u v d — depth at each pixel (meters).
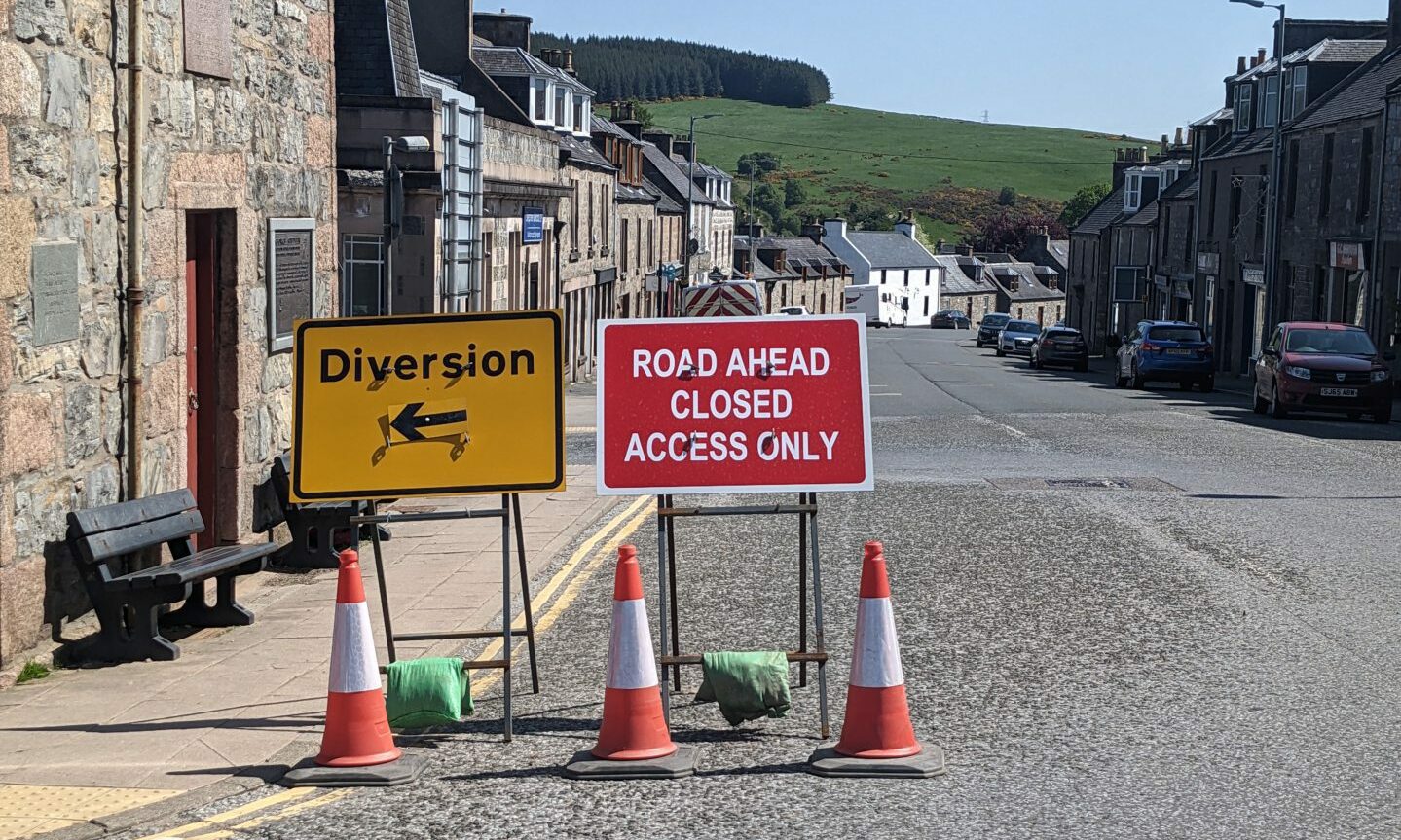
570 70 55.59
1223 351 50.09
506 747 6.70
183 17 10.12
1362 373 25.06
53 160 8.38
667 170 70.88
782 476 6.97
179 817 5.74
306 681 7.80
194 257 11.07
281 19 12.28
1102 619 9.08
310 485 7.18
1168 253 59.97
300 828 5.59
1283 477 16.17
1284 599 9.63
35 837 5.46
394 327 7.29
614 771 6.17
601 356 7.09
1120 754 6.38
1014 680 7.66
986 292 140.50
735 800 5.84
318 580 10.76
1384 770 6.13
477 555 11.50
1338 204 37.75
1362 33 49.16
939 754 6.30
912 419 24.69
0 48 7.79
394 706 6.72
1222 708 7.10
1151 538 12.00
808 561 11.08
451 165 23.05
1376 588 9.97
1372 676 7.66
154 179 9.72
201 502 11.34
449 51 42.59
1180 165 66.38
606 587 10.22
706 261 74.44
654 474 7.00
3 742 6.73
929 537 12.10
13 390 7.96
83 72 8.75
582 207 43.16
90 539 8.33
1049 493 14.82
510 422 7.19
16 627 8.00
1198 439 20.81
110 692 7.61
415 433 7.21
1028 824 5.50
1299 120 42.31
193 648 8.61
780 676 6.76
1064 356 49.91
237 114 11.23
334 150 13.88
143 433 9.50
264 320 12.02
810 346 7.05
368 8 23.30
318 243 13.48
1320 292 39.69
